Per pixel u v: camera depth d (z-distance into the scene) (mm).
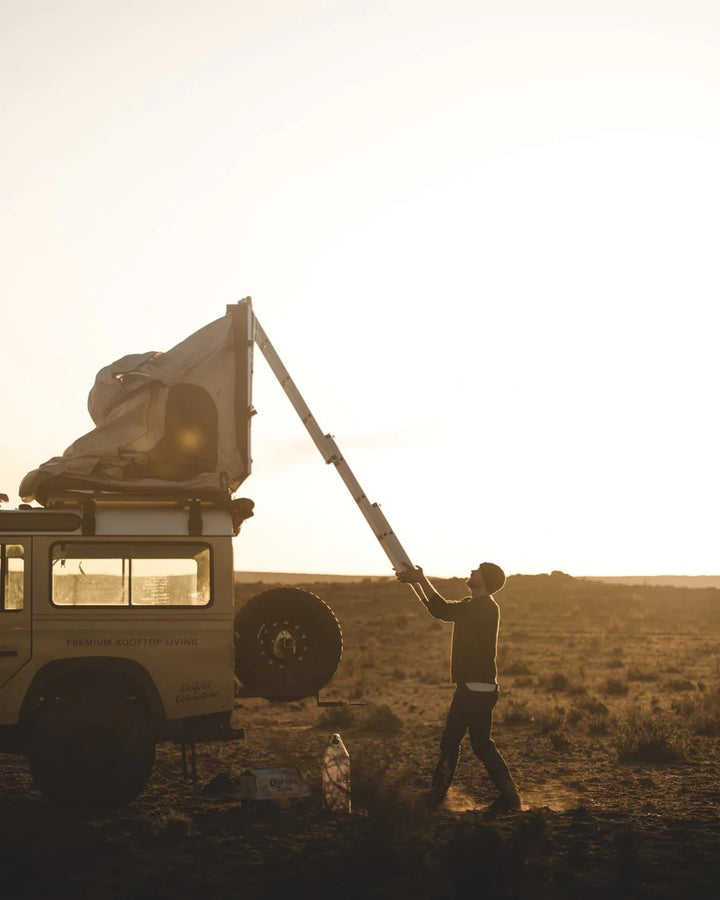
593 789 12445
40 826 10039
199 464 11125
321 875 8016
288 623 11000
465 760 14961
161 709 10492
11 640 10398
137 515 10750
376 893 7590
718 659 36812
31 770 10266
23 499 11586
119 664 10477
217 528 10781
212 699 10570
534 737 17859
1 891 7719
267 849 9000
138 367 11180
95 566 10602
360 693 27203
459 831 7938
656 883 7898
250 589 89875
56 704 10352
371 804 8898
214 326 11555
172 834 9523
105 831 9781
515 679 31188
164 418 11125
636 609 76250
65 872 8266
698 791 12242
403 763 14078
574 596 84188
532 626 61062
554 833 9594
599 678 31234
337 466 11961
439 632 55688
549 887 7777
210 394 11367
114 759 10258
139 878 8078
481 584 10844
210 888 7785
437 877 7984
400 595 80312
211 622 10648
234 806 11008
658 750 15008
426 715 22094
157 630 10562
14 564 10508
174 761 14734
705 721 17984
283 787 10797
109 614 10523
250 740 17609
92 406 11438
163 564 10695
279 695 10930
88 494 10867
